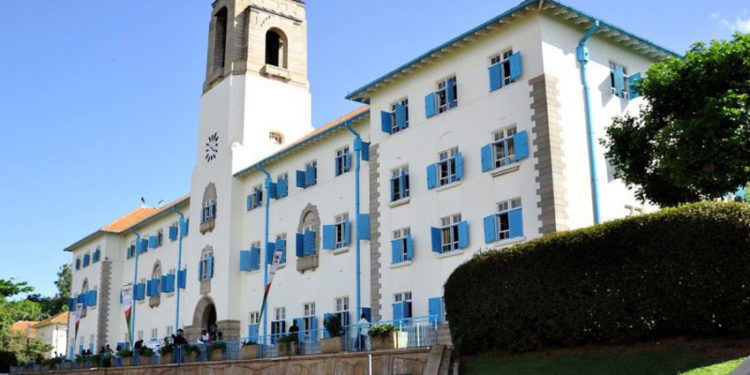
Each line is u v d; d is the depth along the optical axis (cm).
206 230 4891
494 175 2911
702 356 1680
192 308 4903
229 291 4522
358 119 3750
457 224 3039
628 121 2545
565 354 2006
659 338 1864
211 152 5019
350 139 3878
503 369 2072
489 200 2911
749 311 1692
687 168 2245
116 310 6512
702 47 2388
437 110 3256
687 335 1817
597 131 2919
